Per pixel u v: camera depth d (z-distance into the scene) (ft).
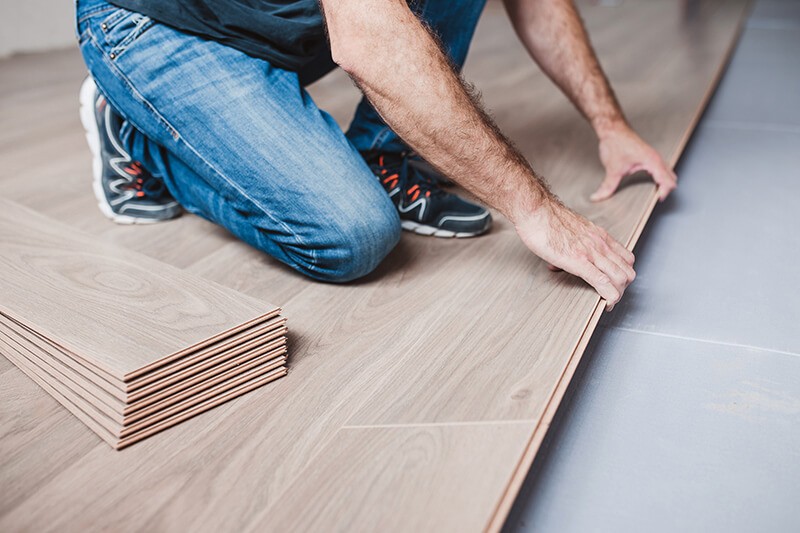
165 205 5.41
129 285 3.90
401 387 3.48
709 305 4.49
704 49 10.91
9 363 3.85
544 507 3.08
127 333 3.37
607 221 5.12
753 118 8.02
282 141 4.26
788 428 3.45
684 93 8.39
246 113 4.30
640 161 5.47
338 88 8.74
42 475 3.03
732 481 3.16
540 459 3.34
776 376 3.82
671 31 12.53
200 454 3.11
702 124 7.91
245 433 3.23
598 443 3.42
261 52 4.43
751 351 4.03
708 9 14.78
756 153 6.95
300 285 4.50
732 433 3.44
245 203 4.38
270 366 3.58
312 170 4.22
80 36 4.69
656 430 3.49
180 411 3.30
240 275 4.62
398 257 4.82
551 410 3.26
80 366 3.31
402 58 3.55
